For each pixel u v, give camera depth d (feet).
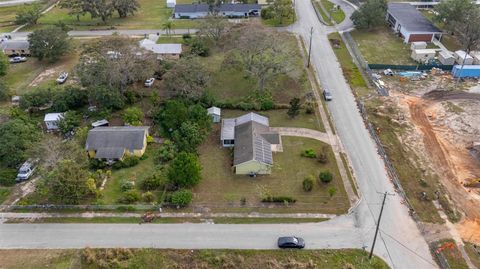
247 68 272.51
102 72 248.11
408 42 349.00
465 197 194.80
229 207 187.83
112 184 201.67
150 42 335.88
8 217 183.83
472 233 174.81
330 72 304.91
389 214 183.52
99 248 168.04
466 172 211.20
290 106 262.26
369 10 362.94
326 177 198.29
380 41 355.56
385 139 233.55
